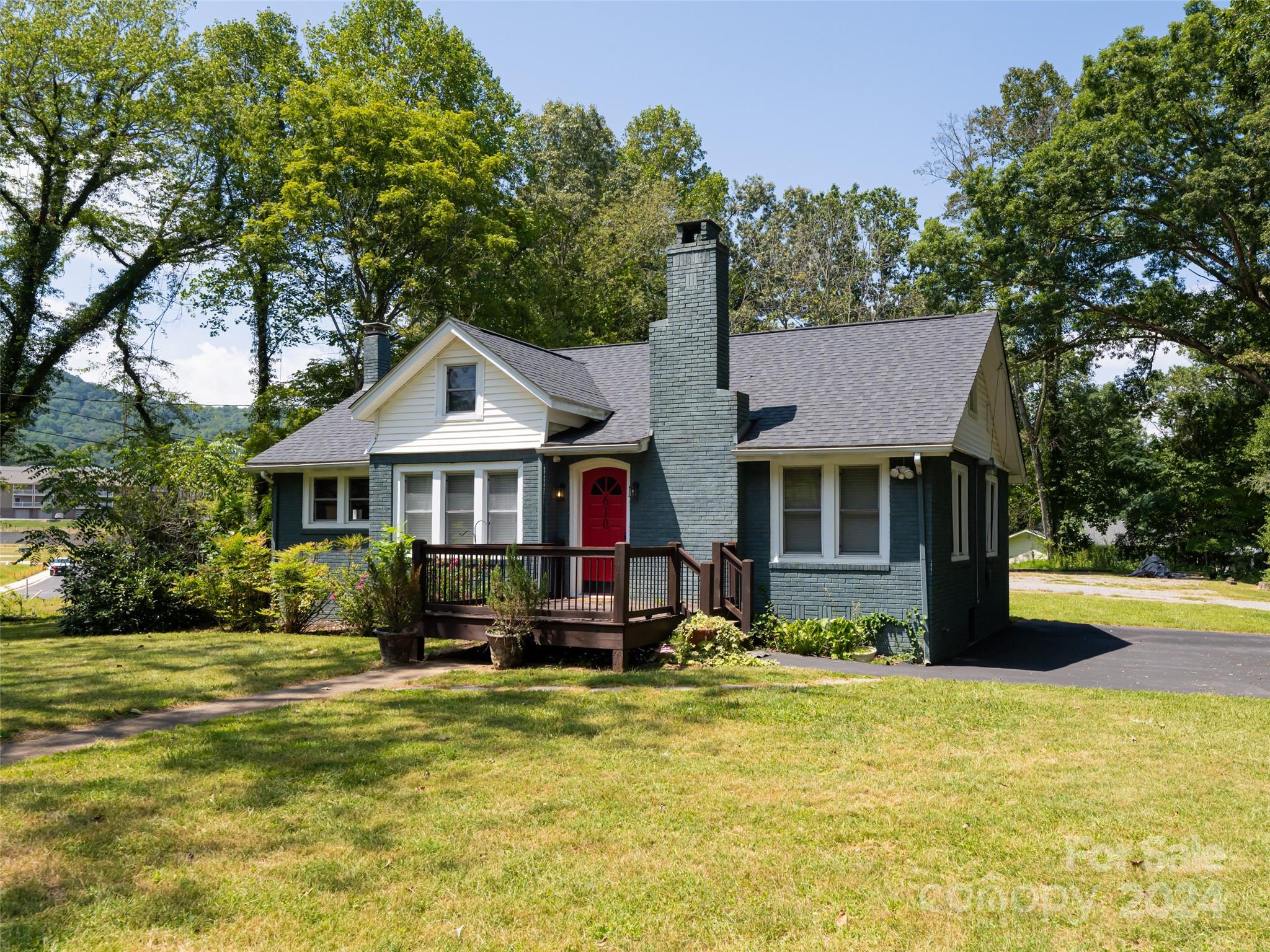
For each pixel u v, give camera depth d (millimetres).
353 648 13891
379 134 27766
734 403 13906
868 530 13297
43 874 4965
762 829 5633
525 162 38281
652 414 14594
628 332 40156
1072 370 40375
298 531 19219
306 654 13297
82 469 20344
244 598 16938
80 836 5508
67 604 19891
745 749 7484
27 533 19859
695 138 53938
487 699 9648
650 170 49469
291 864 5109
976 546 15734
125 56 28375
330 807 6043
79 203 29172
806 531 13711
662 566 13266
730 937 4277
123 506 17797
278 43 33281
